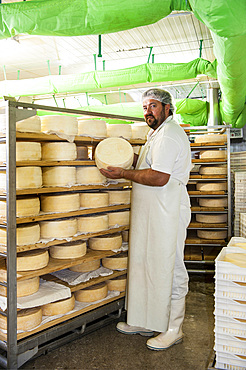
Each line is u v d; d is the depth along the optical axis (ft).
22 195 8.28
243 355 5.72
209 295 11.11
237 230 13.50
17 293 6.98
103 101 26.50
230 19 6.13
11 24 8.63
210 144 14.12
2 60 18.93
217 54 8.66
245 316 5.65
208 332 8.41
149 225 7.47
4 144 6.70
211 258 13.56
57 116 7.58
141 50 17.33
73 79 15.62
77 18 8.18
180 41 16.02
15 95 17.24
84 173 8.20
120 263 8.93
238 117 19.66
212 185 13.89
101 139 8.53
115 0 7.66
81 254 8.05
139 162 8.10
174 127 7.39
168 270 7.33
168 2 7.27
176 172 7.40
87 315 7.88
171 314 7.76
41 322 7.06
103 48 16.92
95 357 7.18
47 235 7.57
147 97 7.54
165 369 6.74
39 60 18.97
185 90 24.59
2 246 6.74
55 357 7.18
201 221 14.15
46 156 7.67
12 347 6.43
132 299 7.82
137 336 8.18
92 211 8.19
